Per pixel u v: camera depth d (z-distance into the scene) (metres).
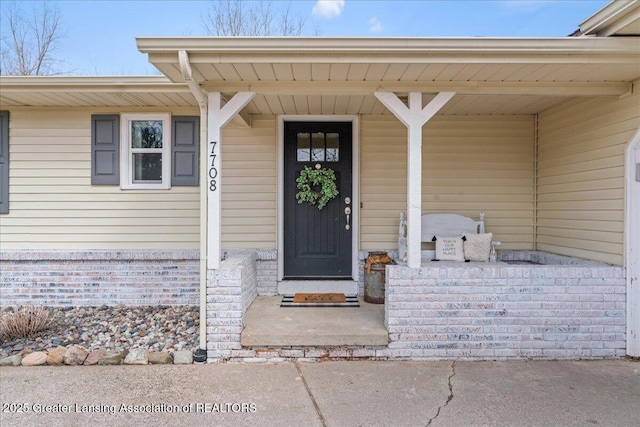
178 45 3.00
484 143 5.15
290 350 3.67
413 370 3.44
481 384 3.17
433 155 5.15
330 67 3.23
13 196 5.04
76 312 4.84
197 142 5.04
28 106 4.95
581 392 3.04
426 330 3.66
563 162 4.55
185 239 5.12
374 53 3.08
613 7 2.88
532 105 4.64
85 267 5.04
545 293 3.67
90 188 5.08
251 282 4.66
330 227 5.30
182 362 3.63
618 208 3.74
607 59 3.09
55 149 5.05
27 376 3.32
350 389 3.10
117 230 5.10
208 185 3.66
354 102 4.54
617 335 3.68
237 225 5.15
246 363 3.63
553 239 4.77
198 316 4.68
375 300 4.69
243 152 5.12
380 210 5.15
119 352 3.62
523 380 3.24
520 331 3.67
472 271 3.66
